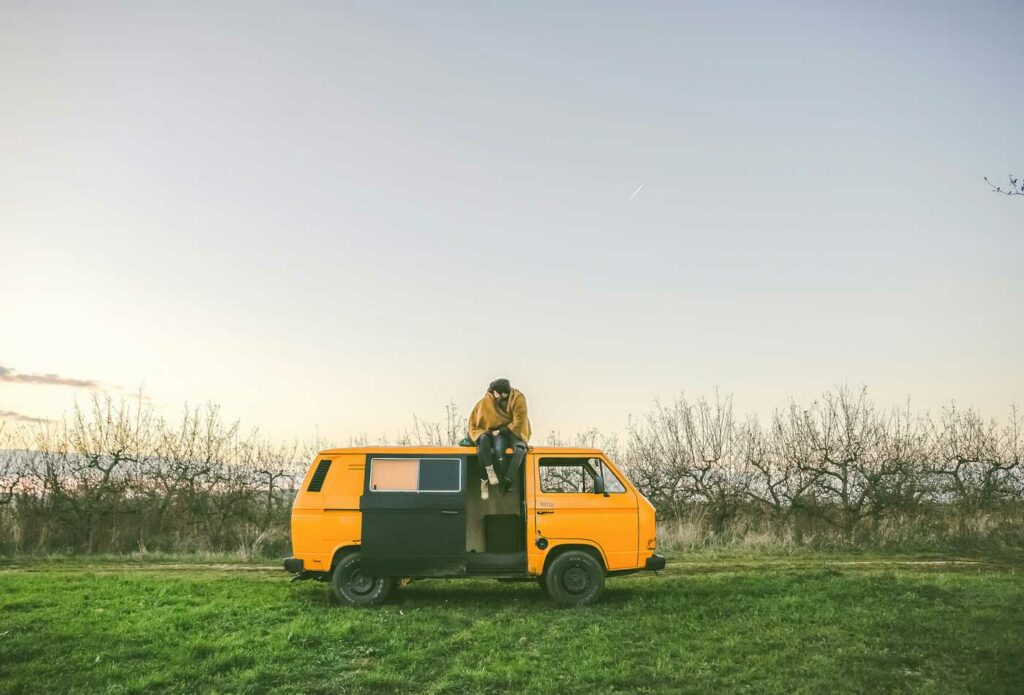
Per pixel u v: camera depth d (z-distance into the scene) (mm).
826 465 22109
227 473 21141
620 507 11086
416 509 10938
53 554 17969
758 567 15352
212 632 9117
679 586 12297
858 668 7676
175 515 20312
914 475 21609
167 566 16062
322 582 12891
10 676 7332
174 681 7395
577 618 9859
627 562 10977
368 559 10820
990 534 19438
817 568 15117
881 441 22500
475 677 7465
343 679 7523
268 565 16250
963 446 22375
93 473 20219
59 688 7109
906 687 7203
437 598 11445
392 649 8461
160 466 20891
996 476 21781
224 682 7406
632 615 10086
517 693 7113
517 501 11688
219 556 17516
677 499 22312
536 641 8797
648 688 7273
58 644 8391
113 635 8750
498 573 10891
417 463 11125
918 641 8562
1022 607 10180
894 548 18391
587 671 7574
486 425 11328
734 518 21500
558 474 11219
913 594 11070
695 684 7285
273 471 21406
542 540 10906
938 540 19078
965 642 8492
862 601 10820
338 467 11125
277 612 10188
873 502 21125
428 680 7531
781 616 9898
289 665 7863
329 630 9070
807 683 7312
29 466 19969
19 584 12156
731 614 10164
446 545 10883
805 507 21406
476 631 9195
